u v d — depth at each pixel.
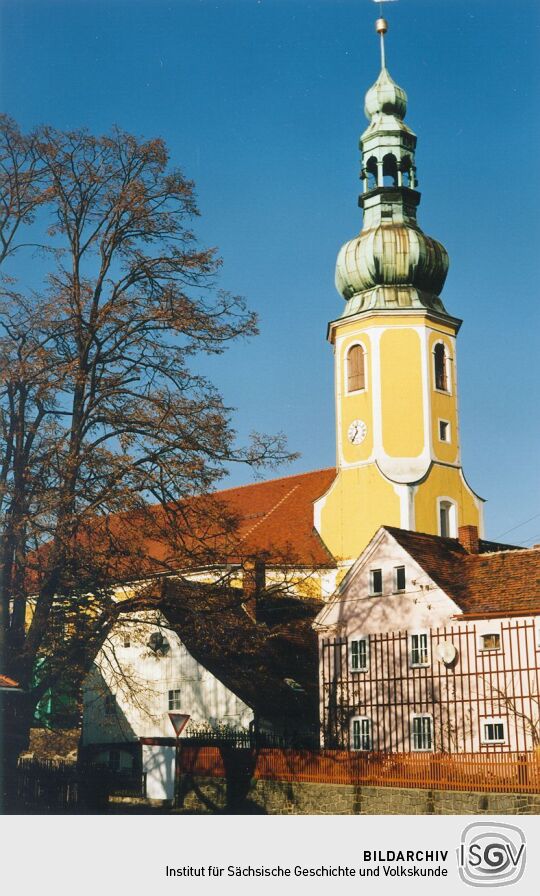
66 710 47.19
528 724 38.28
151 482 33.16
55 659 33.78
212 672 47.75
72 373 33.00
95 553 32.47
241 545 35.91
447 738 40.31
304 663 50.72
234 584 44.81
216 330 35.97
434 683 41.22
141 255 36.56
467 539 46.41
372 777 34.78
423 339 55.66
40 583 32.81
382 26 59.50
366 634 43.75
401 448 54.56
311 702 48.44
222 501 35.78
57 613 33.38
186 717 36.81
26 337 34.16
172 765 40.50
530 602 39.41
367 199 58.88
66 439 33.06
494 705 39.38
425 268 56.91
